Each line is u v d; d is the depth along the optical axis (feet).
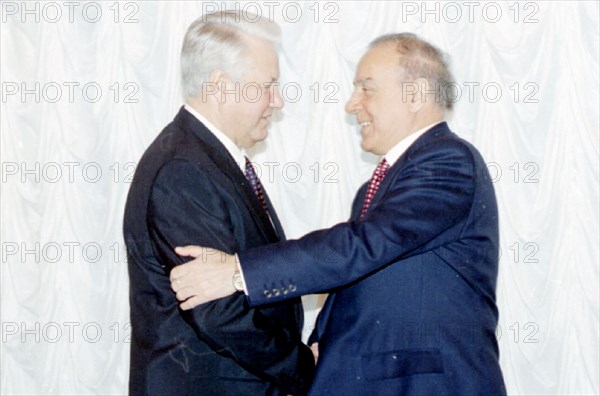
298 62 9.84
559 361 9.82
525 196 9.75
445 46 9.68
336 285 6.92
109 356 10.11
